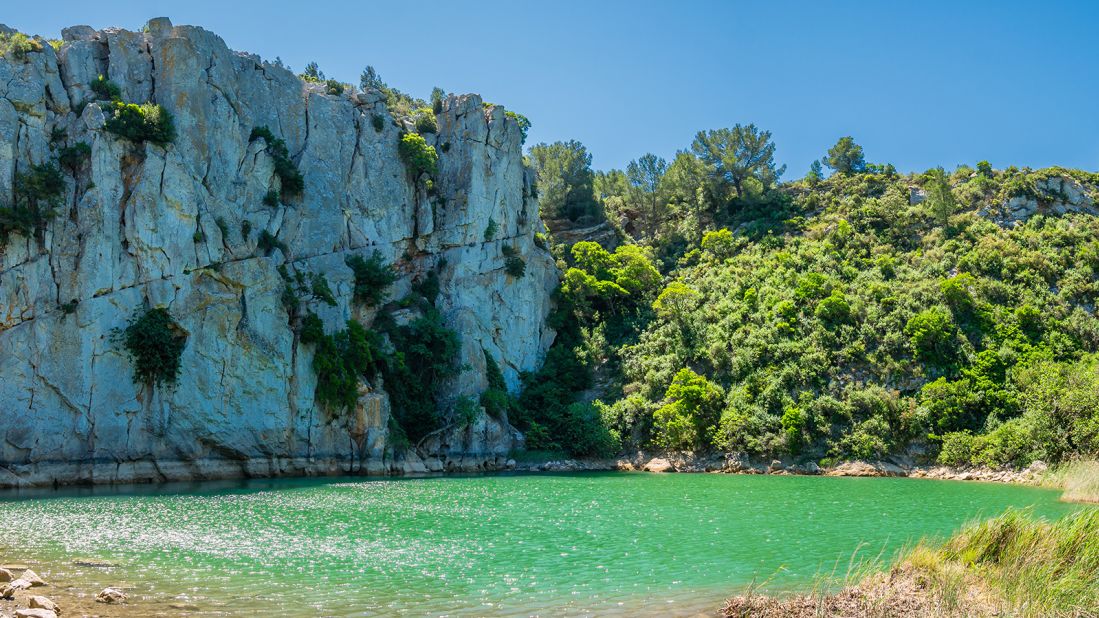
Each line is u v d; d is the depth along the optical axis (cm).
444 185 9638
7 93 5856
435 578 2383
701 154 14025
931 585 2083
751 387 8462
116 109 6206
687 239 12975
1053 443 6662
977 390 7794
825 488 5816
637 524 3681
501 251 9888
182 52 6731
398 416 7706
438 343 8356
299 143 8138
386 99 9844
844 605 1977
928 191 11950
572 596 2178
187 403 6047
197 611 1900
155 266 6103
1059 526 2273
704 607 2059
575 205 13500
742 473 7694
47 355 5531
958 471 7119
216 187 6844
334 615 1911
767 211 12950
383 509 4131
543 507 4356
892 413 7800
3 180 5656
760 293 10062
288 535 3153
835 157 14262
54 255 5719
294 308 7012
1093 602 1891
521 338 9906
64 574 2266
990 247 9931
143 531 3162
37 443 5372
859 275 10125
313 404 6875
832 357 8656
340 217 8231
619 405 8950
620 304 11075
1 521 3425
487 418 8288
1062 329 8406
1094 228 10125
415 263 9194
